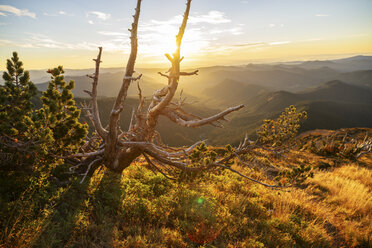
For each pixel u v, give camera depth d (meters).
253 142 6.05
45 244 2.91
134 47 4.33
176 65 4.05
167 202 4.94
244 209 5.57
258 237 4.56
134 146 4.94
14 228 3.00
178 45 4.00
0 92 4.24
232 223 4.86
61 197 3.96
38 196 3.63
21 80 4.54
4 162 3.87
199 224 4.39
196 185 6.68
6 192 3.69
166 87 4.73
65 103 4.71
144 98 5.18
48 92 4.65
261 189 7.70
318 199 7.81
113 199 4.48
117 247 3.32
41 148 3.84
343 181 10.08
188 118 4.71
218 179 7.87
